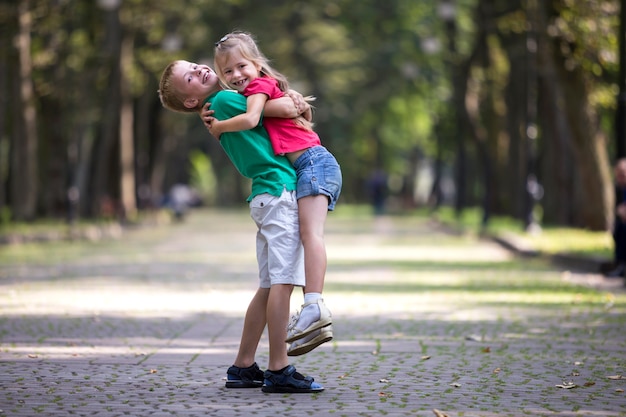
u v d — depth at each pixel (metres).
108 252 45.22
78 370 13.88
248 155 12.01
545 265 37.38
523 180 67.38
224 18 88.25
